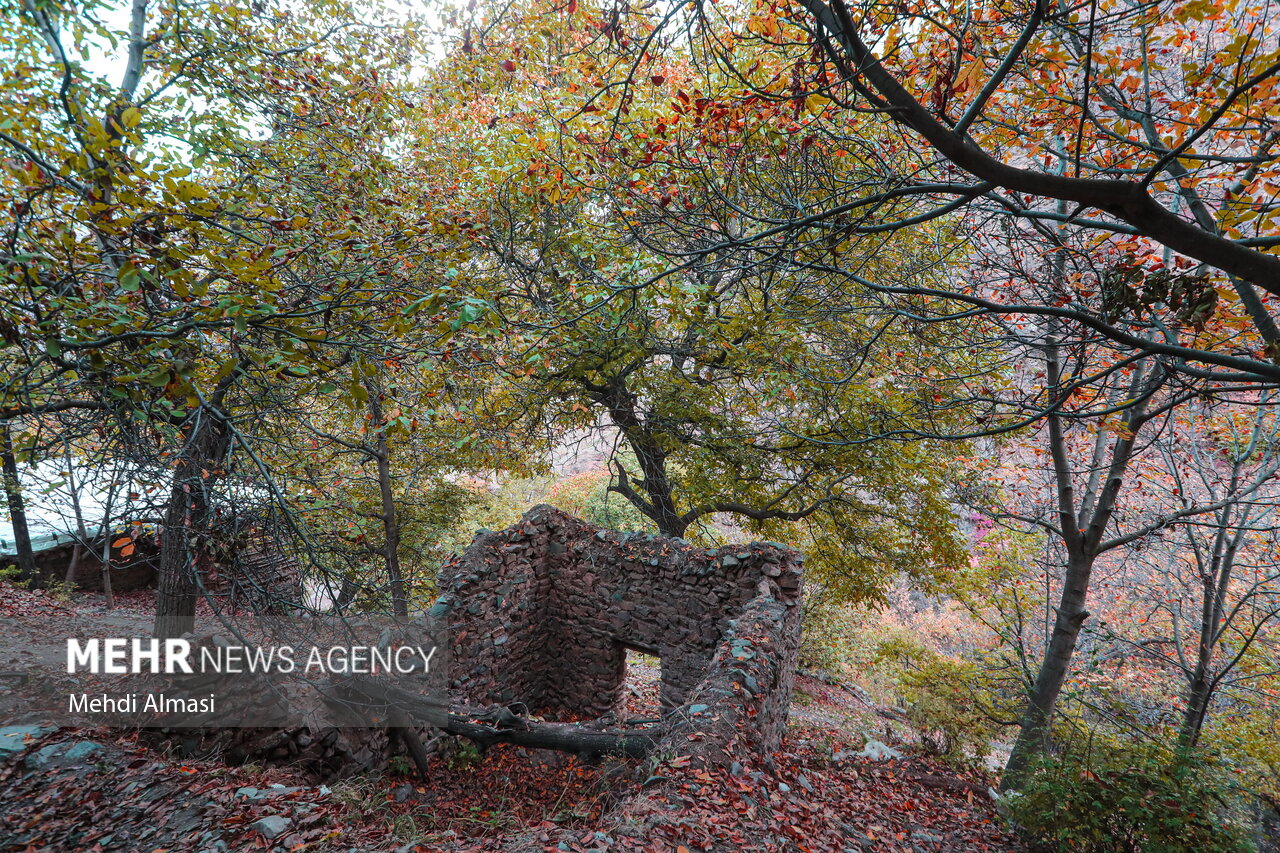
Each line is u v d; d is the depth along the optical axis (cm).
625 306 731
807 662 1545
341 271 402
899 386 859
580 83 700
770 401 936
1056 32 381
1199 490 1054
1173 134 457
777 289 822
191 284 307
